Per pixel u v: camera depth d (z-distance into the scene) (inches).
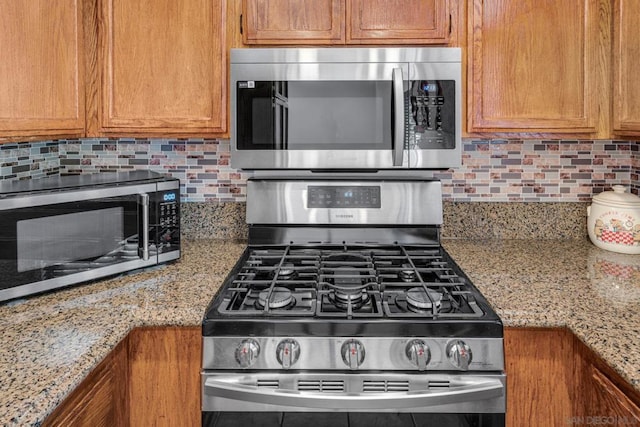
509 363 45.6
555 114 60.3
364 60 58.0
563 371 45.4
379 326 43.1
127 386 46.1
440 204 66.9
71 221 49.3
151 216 56.3
